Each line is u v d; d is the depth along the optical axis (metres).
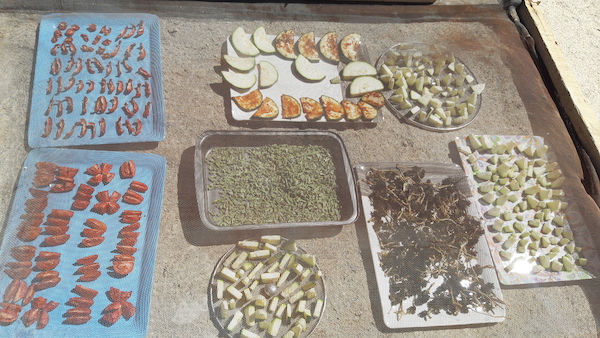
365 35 1.39
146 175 1.01
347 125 1.21
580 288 1.12
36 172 0.96
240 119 1.13
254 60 1.22
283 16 1.34
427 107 1.32
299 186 1.05
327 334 0.91
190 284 0.91
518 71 1.50
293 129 1.15
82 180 0.97
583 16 2.19
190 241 0.95
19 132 1.00
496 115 1.37
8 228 0.89
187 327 0.86
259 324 0.88
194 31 1.24
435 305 0.99
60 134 1.01
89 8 1.20
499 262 1.09
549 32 1.66
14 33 1.12
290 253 0.97
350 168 1.11
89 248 0.91
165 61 1.18
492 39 1.55
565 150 1.38
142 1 1.25
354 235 1.04
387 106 1.28
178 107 1.12
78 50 1.13
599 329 1.07
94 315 0.84
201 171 1.02
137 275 0.90
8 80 1.06
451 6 1.58
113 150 1.03
